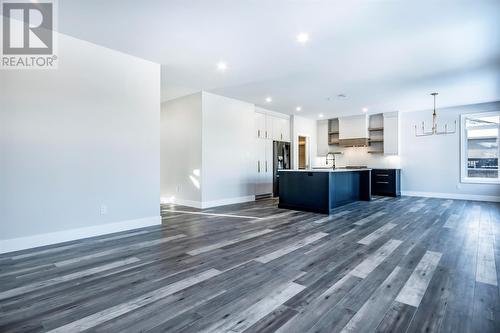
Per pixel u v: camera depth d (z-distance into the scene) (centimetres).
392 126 787
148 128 414
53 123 323
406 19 289
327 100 657
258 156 731
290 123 853
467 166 709
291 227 409
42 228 315
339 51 371
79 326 163
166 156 664
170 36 333
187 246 318
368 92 579
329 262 268
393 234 370
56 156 325
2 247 289
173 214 514
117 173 380
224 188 631
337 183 582
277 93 595
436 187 739
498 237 355
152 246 318
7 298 196
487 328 161
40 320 169
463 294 203
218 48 365
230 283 221
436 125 737
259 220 460
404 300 194
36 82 311
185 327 162
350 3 259
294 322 167
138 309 182
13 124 296
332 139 930
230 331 158
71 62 337
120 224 384
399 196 769
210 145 600
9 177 293
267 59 402
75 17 290
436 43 346
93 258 278
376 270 248
